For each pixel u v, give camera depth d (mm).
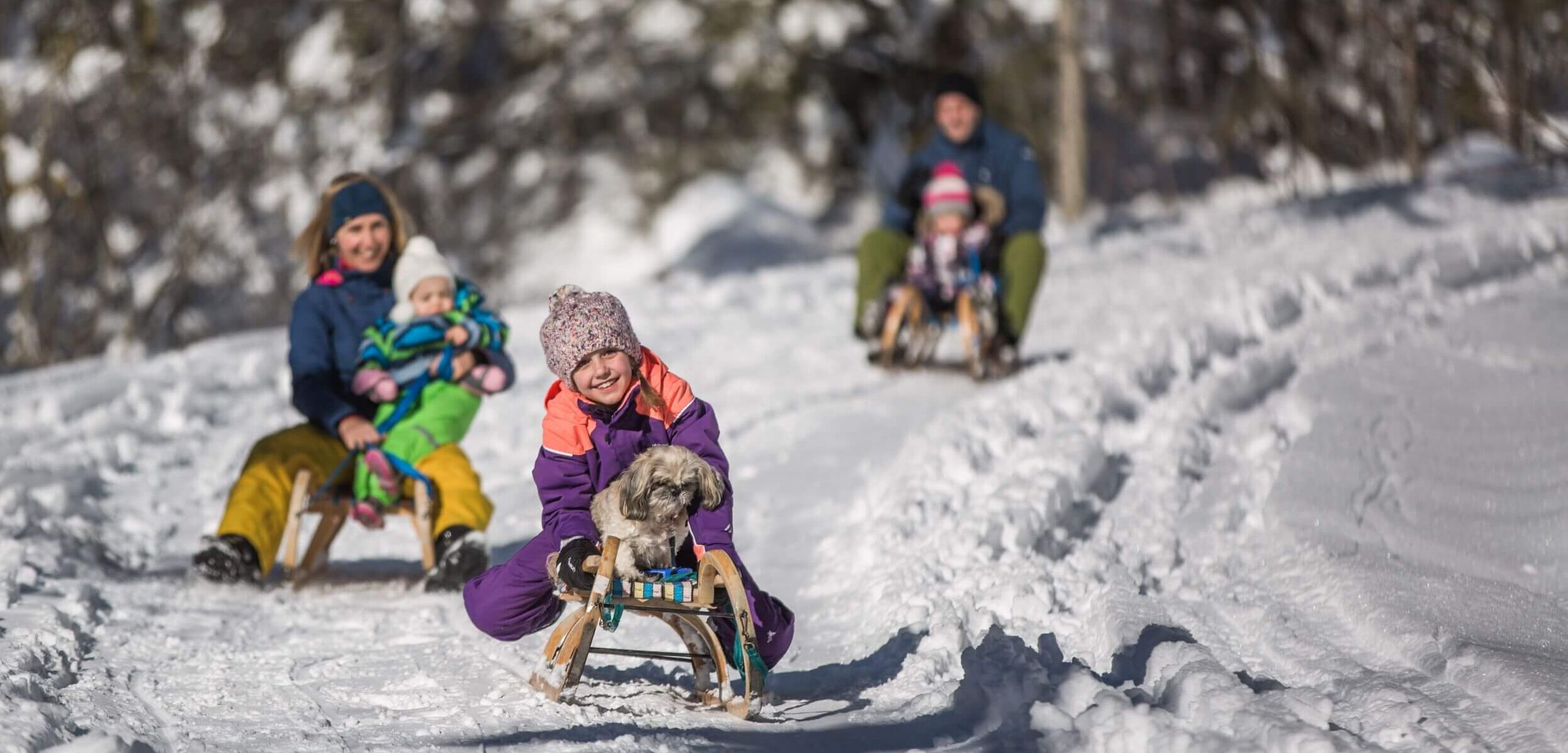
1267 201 45781
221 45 45344
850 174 63531
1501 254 23672
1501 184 33906
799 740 8352
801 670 9969
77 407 20062
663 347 24156
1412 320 19469
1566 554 11242
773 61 61625
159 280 44656
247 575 12258
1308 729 7316
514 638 9500
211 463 17969
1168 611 10438
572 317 8766
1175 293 25203
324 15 47031
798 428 18062
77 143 42438
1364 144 50375
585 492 8930
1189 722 7910
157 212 45562
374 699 9359
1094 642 9859
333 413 12648
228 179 45781
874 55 62469
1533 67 35688
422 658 10258
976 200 20516
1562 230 24859
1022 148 20766
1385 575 10742
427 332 12828
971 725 8430
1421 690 8578
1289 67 48031
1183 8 56031
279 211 45781
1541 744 7547
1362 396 15594
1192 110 59969
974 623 10156
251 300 47531
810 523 14016
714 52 62156
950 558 11391
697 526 8586
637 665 10062
